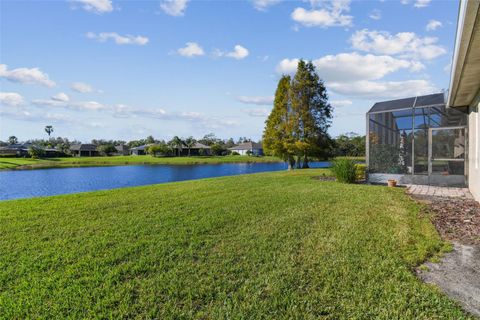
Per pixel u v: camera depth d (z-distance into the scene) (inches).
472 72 224.8
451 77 241.3
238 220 218.5
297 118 909.2
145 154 3228.3
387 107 481.7
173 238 176.9
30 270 134.0
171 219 225.1
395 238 172.2
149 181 1042.7
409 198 315.6
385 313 96.3
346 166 467.2
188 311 99.6
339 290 112.0
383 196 322.3
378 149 486.6
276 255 147.6
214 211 251.0
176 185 466.3
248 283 118.4
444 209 260.2
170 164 2124.8
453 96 311.4
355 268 130.6
